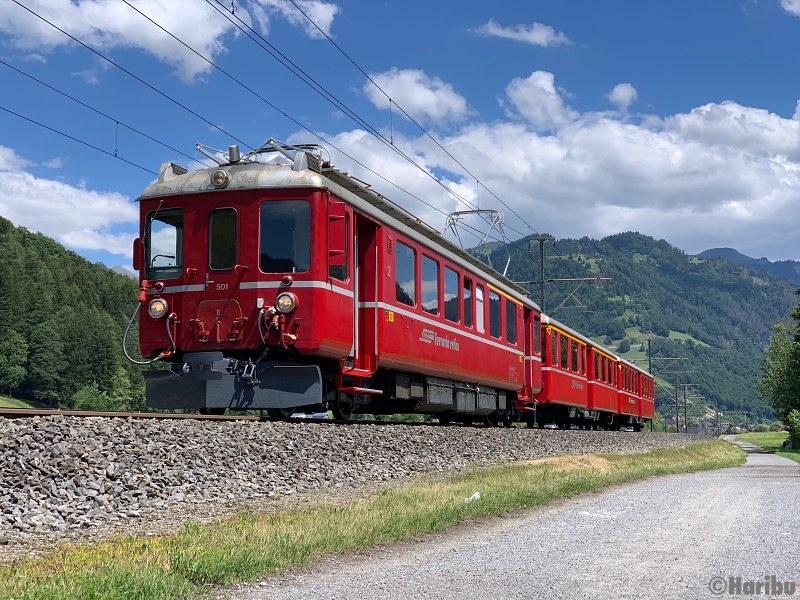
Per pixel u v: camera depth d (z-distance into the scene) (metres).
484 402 22.02
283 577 6.27
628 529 8.69
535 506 11.08
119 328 122.62
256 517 8.49
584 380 33.56
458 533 8.66
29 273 139.50
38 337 102.50
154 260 13.75
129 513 8.27
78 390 100.44
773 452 47.78
